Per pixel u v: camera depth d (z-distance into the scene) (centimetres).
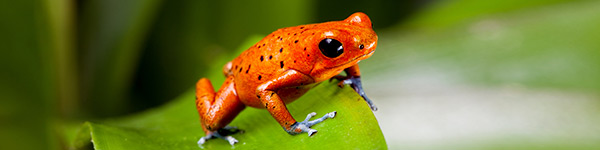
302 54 14
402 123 19
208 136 14
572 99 19
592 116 18
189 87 21
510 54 20
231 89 14
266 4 20
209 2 20
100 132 14
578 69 19
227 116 14
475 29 20
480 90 19
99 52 19
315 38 13
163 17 20
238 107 14
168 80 21
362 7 23
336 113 13
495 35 20
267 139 14
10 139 18
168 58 21
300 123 13
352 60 14
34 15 18
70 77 19
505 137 18
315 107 14
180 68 21
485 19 20
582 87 19
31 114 18
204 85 15
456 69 20
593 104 19
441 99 19
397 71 20
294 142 13
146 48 20
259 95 14
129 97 21
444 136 19
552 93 19
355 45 13
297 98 14
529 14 20
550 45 19
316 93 14
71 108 19
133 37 18
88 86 19
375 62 20
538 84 19
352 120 13
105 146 14
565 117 18
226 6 20
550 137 18
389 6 23
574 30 20
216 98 14
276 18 20
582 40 19
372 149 12
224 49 20
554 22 20
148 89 21
